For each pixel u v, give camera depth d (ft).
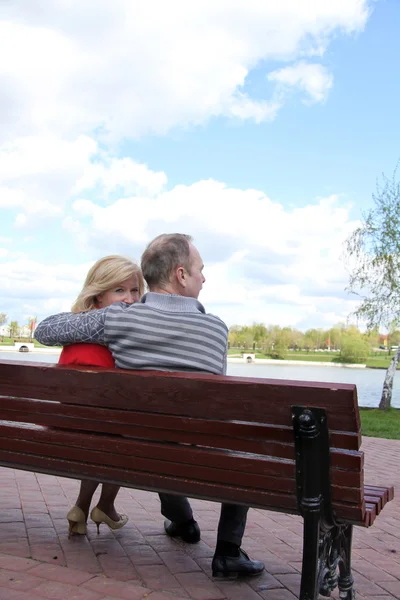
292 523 13.01
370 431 36.35
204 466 7.13
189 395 7.00
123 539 10.57
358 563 10.62
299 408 6.32
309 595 6.38
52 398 8.05
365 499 7.31
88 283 9.62
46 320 8.95
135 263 9.74
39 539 10.23
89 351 8.64
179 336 7.95
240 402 6.70
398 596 9.05
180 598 7.93
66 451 8.09
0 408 8.50
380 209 65.51
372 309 66.23
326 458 6.33
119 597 7.77
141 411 7.40
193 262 8.62
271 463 6.69
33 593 7.71
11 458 8.59
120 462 7.69
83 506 10.35
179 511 10.37
